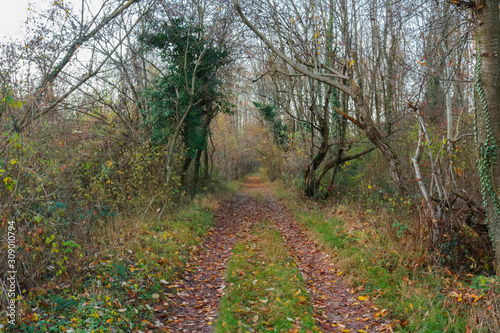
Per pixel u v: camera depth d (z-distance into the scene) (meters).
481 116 5.48
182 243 8.48
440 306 4.76
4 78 6.41
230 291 5.84
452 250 6.21
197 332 4.65
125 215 9.99
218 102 15.95
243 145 39.12
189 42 14.09
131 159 10.91
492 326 4.08
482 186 5.59
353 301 5.65
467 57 9.43
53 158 6.97
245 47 13.99
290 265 7.24
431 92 11.47
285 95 18.30
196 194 16.30
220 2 11.55
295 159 18.52
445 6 7.83
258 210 16.38
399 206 9.52
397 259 6.33
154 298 5.30
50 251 4.99
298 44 12.05
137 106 14.24
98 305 4.44
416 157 6.89
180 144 14.45
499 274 5.41
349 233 8.59
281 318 4.85
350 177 16.38
